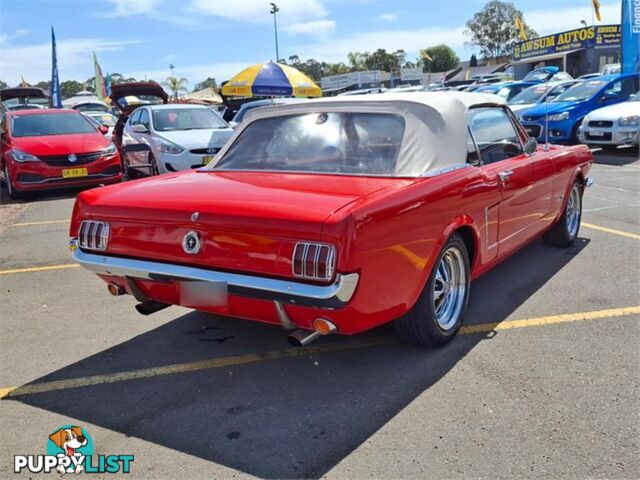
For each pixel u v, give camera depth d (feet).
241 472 8.95
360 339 13.50
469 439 9.55
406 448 9.37
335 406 10.70
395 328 12.55
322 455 9.28
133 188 12.60
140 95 53.11
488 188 13.52
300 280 9.77
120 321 15.17
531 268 18.15
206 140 35.76
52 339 14.14
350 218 9.56
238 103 58.80
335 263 9.48
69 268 20.15
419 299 11.96
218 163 14.38
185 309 15.88
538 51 148.87
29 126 36.88
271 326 14.51
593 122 43.60
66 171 34.42
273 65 54.44
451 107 13.52
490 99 15.58
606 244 20.54
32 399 11.35
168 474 8.96
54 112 38.45
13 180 34.14
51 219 28.81
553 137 47.11
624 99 48.57
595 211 25.71
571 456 9.03
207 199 10.93
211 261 10.53
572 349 12.60
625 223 23.45
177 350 13.34
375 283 10.16
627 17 57.72
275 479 8.77
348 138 13.09
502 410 10.34
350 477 8.73
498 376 11.55
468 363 12.13
